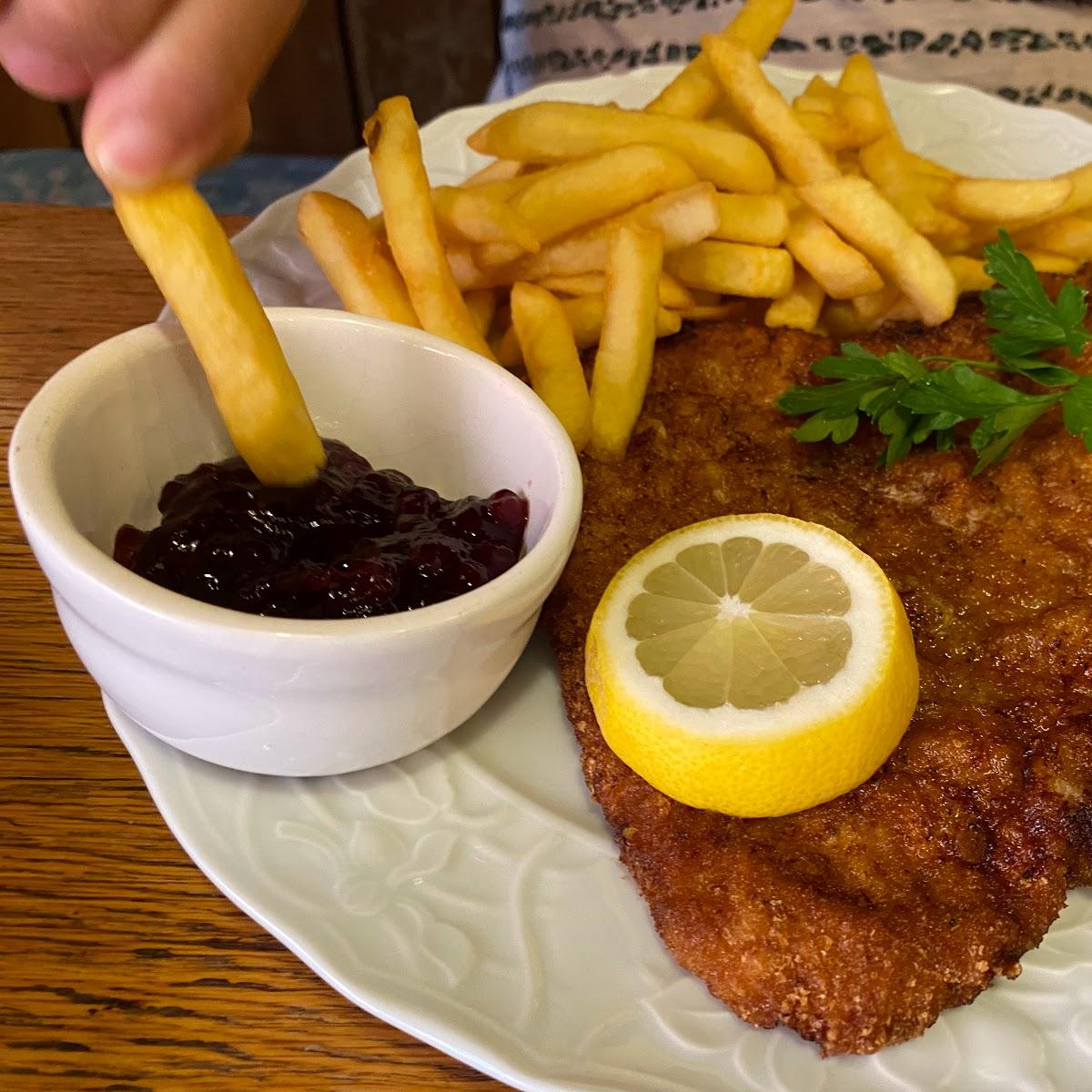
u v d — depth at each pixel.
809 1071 0.17
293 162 0.55
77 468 0.20
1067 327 0.26
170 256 0.18
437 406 0.23
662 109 0.29
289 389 0.20
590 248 0.27
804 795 0.19
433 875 0.19
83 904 0.19
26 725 0.21
